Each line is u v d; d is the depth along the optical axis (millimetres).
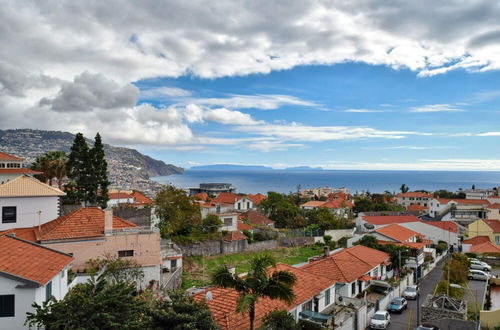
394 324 36312
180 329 19516
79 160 66062
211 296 28141
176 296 21688
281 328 23109
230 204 99125
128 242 37719
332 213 102250
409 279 51188
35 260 24734
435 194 173250
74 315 18656
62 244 36062
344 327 30109
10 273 21688
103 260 35938
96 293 20688
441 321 31500
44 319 19172
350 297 38250
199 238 62250
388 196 177250
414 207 142000
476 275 57812
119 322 19656
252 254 65375
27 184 43781
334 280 37281
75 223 38062
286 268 35875
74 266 35875
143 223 59656
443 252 72625
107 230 37562
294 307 28938
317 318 28219
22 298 21797
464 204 116062
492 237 85250
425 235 80062
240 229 74375
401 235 64312
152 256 38094
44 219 43656
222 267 22438
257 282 21641
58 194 44656
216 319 25031
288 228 91438
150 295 30453
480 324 34188
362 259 45562
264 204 104438
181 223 61219
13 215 42125
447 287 43625
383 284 44281
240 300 20250
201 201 104000
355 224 90500
